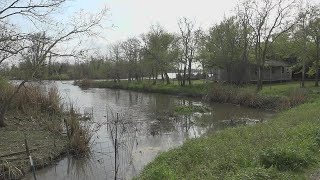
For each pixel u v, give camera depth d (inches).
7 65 966.4
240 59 1916.8
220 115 1190.9
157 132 880.9
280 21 1697.8
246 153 425.1
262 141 486.6
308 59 1804.9
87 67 3272.6
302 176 337.1
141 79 2910.9
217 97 1598.2
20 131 751.1
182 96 1889.8
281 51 2052.2
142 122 1027.9
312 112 796.6
